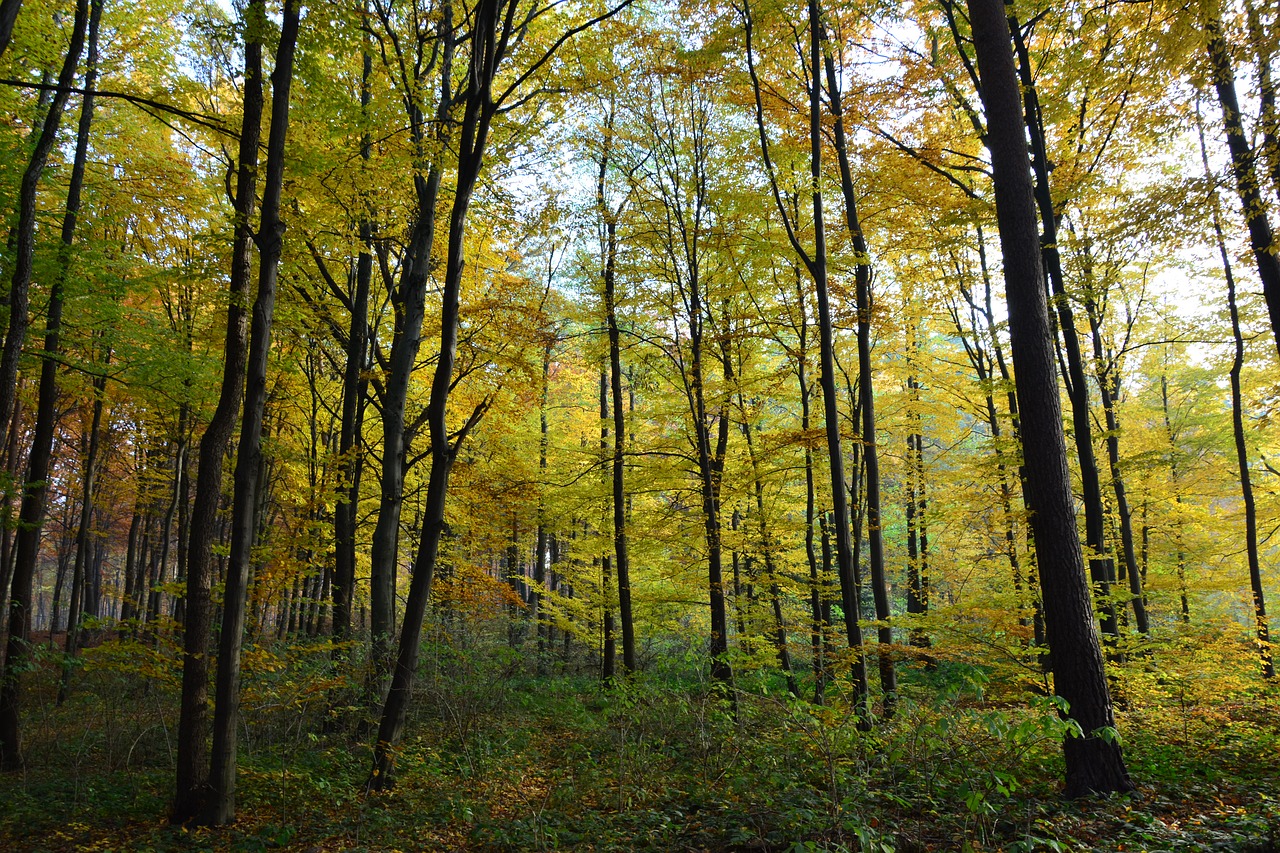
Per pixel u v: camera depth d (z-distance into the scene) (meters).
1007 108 6.94
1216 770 6.45
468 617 13.17
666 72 12.54
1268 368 16.62
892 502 21.09
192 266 9.45
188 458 17.45
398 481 11.40
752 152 13.49
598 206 15.08
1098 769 5.88
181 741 6.70
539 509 16.02
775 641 14.91
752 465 13.11
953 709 5.70
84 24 8.83
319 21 7.98
